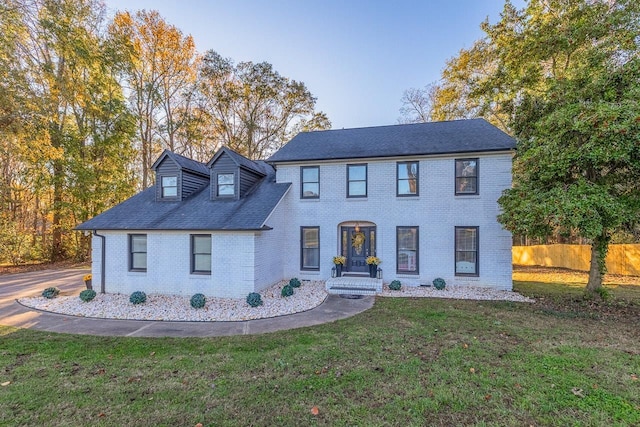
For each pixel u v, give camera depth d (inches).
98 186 863.1
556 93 390.3
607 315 331.0
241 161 533.3
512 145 459.8
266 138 1180.5
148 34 954.7
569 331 274.4
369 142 553.9
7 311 362.0
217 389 174.1
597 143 308.3
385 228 513.3
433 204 495.5
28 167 773.3
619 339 252.8
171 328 299.1
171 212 484.7
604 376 186.2
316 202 539.2
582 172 370.6
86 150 855.7
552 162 345.4
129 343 254.8
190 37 1016.9
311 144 582.6
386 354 223.5
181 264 441.7
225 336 273.1
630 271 667.4
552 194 344.5
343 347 239.1
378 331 278.4
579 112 329.4
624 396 163.6
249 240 422.3
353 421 142.7
